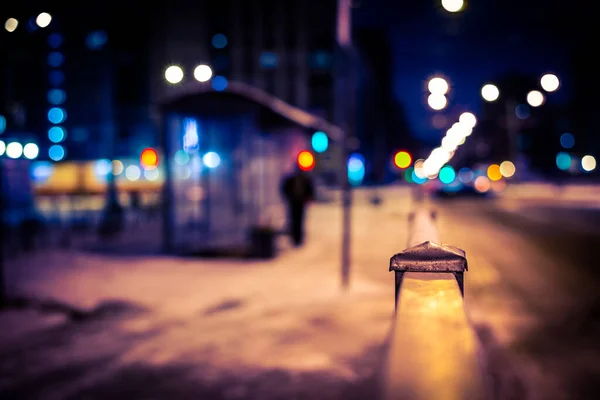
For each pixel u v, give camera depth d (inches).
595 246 610.2
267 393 200.1
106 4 2082.9
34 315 322.3
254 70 2662.4
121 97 2207.2
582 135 3331.7
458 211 1269.7
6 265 507.5
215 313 326.3
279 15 2647.6
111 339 274.8
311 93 2662.4
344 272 391.9
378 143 3476.9
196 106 576.4
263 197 634.2
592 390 197.2
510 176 2778.1
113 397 200.2
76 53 2005.4
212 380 215.2
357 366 227.1
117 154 2160.4
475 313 316.8
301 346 256.7
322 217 1135.0
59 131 1888.5
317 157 828.0
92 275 454.9
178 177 680.4
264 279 439.2
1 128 636.1
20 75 1545.3
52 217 1133.7
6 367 233.5
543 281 419.2
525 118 2418.8
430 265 61.9
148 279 438.0
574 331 272.8
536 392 193.5
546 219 1000.2
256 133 599.8
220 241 614.5
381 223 987.3
